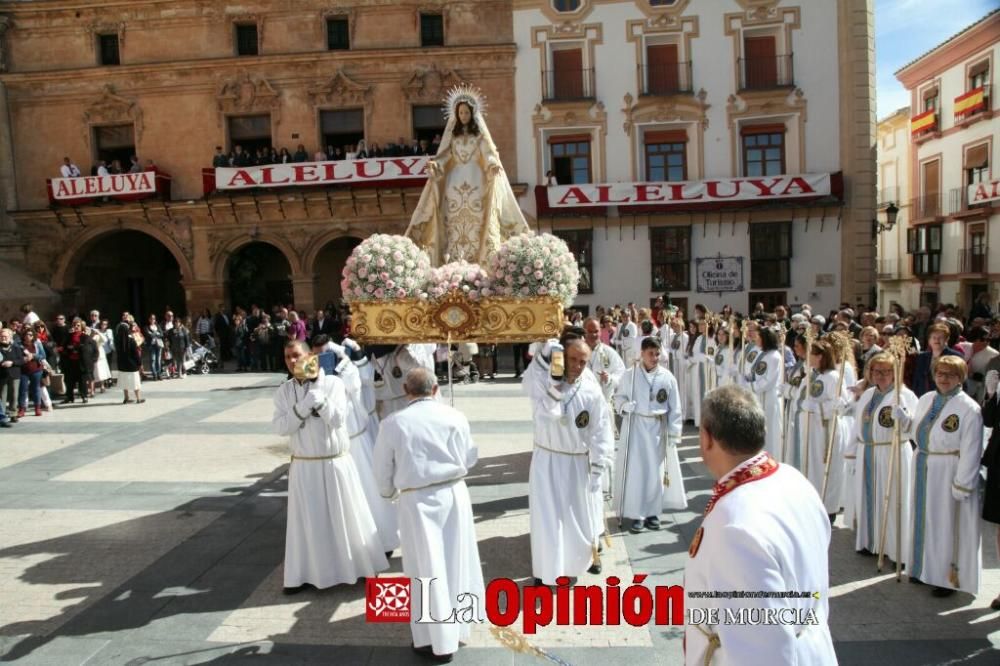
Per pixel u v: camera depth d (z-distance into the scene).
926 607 5.49
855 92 24.12
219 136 25.50
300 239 25.41
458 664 4.80
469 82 25.00
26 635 5.25
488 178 8.37
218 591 5.98
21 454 11.27
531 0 24.67
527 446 10.84
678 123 24.80
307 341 21.95
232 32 25.31
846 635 5.05
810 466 7.58
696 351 12.55
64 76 25.58
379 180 24.00
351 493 5.97
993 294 27.23
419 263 7.05
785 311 16.30
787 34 24.34
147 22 25.47
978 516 5.53
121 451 11.34
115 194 24.83
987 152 27.61
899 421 6.05
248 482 9.35
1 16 25.53
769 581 2.33
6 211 25.97
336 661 4.85
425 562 4.80
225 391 17.95
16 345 14.23
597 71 24.84
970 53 28.52
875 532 6.41
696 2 24.44
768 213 24.58
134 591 6.00
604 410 5.93
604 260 25.14
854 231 24.38
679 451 10.62
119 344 16.20
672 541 6.98
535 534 5.87
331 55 24.84
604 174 25.00
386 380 7.84
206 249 25.66
